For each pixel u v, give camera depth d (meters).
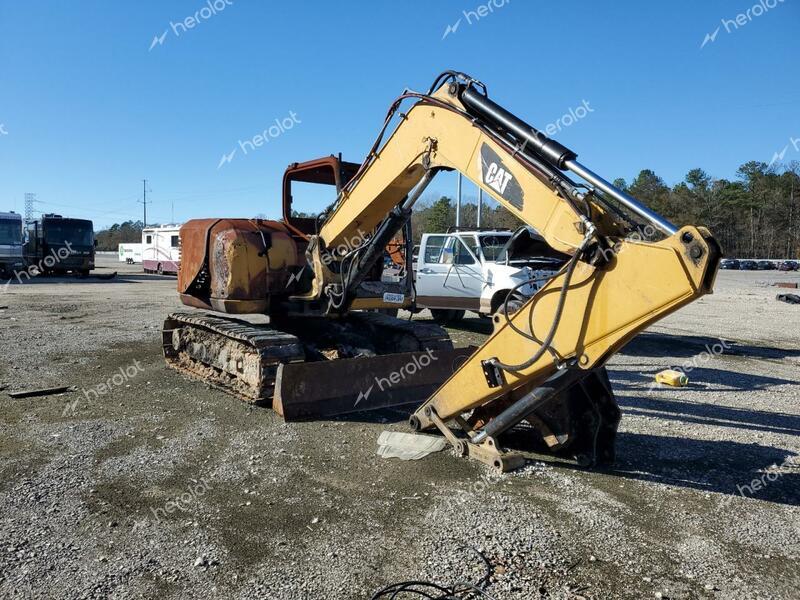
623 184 79.25
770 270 53.34
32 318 12.88
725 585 3.16
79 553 3.29
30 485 4.14
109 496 4.00
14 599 2.86
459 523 3.73
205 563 3.21
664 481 4.52
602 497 4.19
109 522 3.64
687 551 3.49
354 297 6.48
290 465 4.60
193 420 5.65
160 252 34.38
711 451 5.20
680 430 5.79
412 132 5.04
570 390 4.76
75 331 11.05
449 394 4.92
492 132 4.37
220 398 6.41
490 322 13.08
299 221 7.65
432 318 13.16
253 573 3.14
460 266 11.37
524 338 4.19
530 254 10.89
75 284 24.50
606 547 3.50
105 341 9.98
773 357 9.98
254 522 3.69
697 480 4.55
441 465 4.65
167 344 8.04
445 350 6.78
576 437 4.79
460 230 11.90
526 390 4.75
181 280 7.63
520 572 3.22
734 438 5.58
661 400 6.96
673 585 3.14
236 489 4.16
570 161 3.90
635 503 4.11
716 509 4.05
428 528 3.66
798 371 8.86
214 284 6.84
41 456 4.69
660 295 3.42
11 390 6.65
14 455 4.70
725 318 15.30
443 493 4.16
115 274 28.64
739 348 10.71
